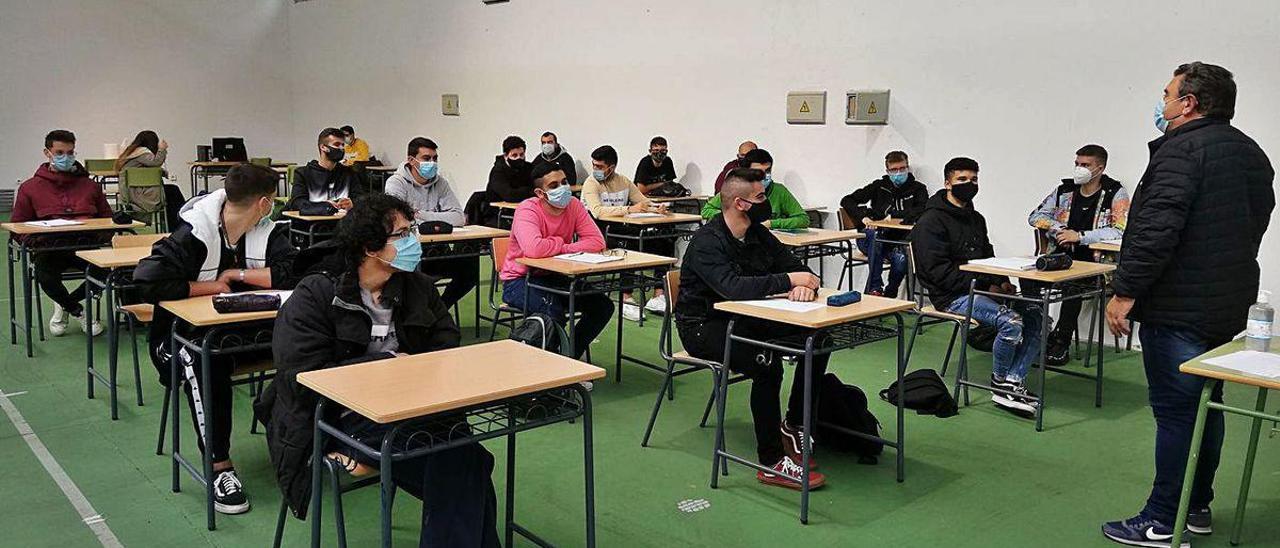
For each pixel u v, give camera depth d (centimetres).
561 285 436
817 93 707
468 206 838
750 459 357
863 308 314
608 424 397
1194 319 264
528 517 303
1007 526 299
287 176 1193
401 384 213
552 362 236
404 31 1138
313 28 1313
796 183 737
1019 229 614
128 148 941
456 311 580
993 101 616
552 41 933
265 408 255
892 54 665
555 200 455
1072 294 411
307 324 244
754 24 748
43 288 515
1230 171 258
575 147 924
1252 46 509
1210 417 272
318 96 1323
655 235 655
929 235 447
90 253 413
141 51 1256
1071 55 578
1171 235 257
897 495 324
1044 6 586
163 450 356
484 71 1024
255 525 294
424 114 1124
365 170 1098
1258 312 256
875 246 643
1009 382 422
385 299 257
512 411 225
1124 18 554
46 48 1188
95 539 283
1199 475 281
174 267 309
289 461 238
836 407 354
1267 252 518
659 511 309
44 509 304
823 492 326
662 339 373
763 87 748
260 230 333
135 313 354
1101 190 533
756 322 332
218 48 1316
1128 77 555
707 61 788
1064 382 472
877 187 664
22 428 382
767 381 331
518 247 456
